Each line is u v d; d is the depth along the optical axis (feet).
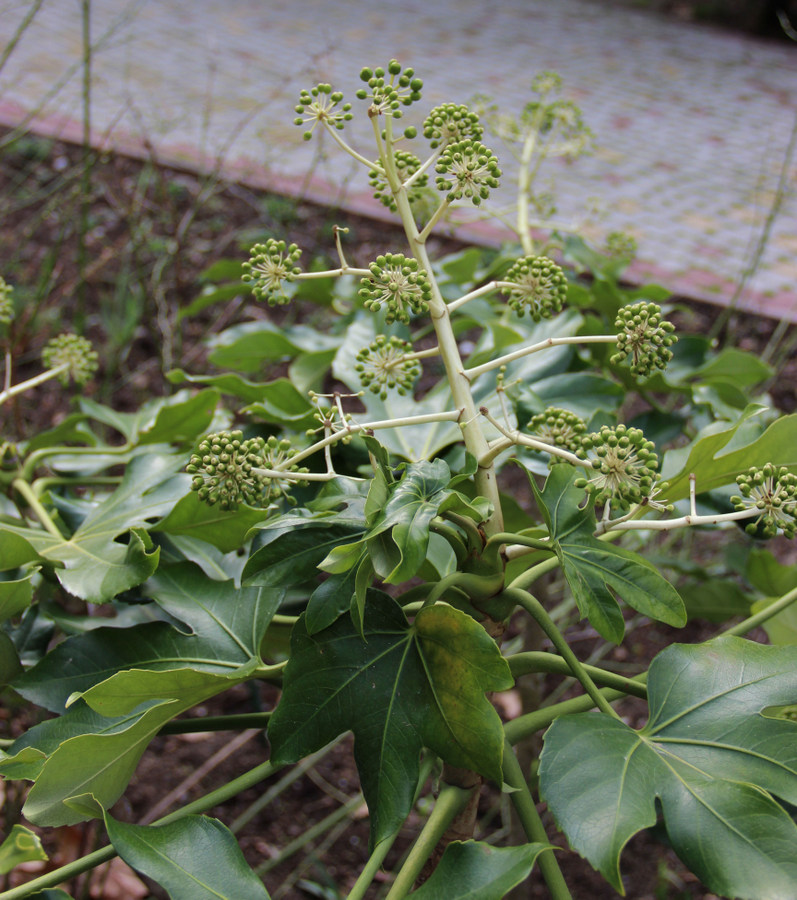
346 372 3.31
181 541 2.87
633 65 16.34
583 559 2.34
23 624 2.83
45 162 9.41
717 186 11.09
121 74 12.61
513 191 9.68
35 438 3.44
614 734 2.22
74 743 2.17
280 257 2.41
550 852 2.30
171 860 2.22
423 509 2.17
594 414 3.09
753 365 3.65
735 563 3.97
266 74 13.38
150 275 7.57
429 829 2.33
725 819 2.09
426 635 2.32
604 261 4.15
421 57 15.47
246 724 2.59
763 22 19.20
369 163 2.52
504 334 3.61
